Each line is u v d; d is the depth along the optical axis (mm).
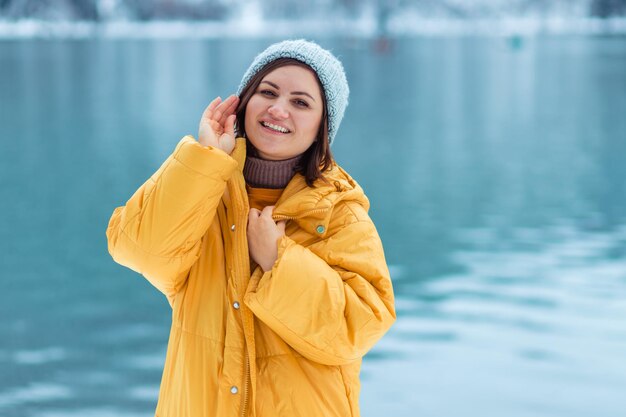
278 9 149000
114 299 9125
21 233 12383
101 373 6805
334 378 2348
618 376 6301
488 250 10586
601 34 121188
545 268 9586
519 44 68750
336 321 2236
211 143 2346
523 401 5867
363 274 2344
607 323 7531
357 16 137875
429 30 153250
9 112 26672
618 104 28719
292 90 2400
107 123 23781
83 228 12602
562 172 16625
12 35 108312
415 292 8688
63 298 9227
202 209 2275
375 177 16281
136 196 2314
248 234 2357
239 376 2297
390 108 28297
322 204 2361
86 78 37844
